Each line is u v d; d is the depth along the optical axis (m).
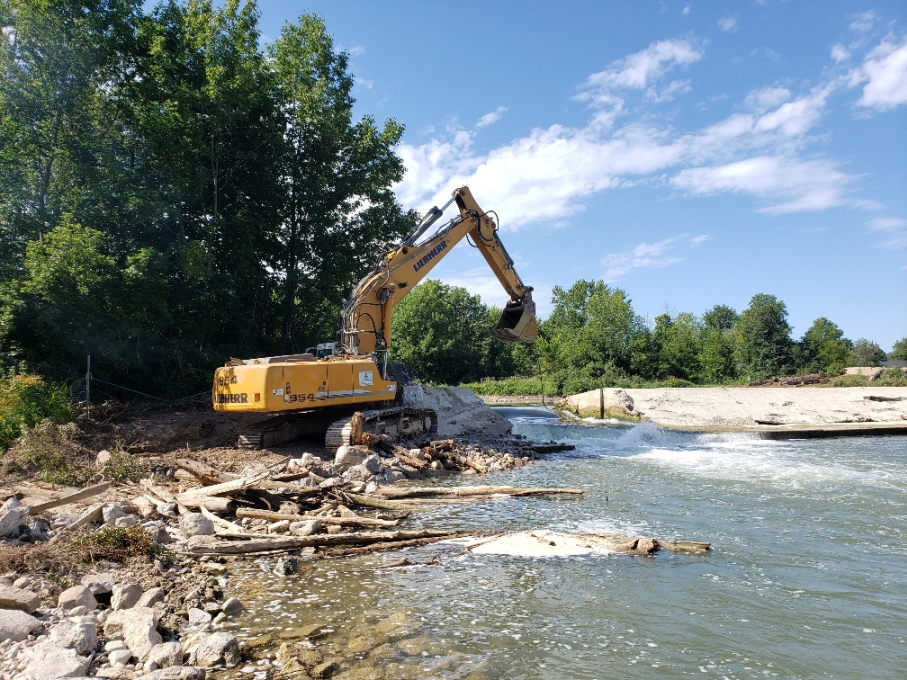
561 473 14.24
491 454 16.22
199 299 20.12
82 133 17.86
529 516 9.80
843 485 12.36
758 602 6.10
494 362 67.69
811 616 5.78
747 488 12.10
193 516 8.25
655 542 7.86
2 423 12.17
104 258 16.08
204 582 6.45
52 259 15.30
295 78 24.58
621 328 49.25
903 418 25.58
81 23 17.39
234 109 20.23
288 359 14.15
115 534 6.94
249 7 22.39
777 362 53.78
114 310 16.86
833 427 23.00
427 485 12.51
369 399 14.80
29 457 10.65
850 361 63.34
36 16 16.66
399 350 59.28
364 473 12.23
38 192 18.28
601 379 45.38
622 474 14.03
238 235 21.16
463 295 71.38
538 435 22.75
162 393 18.84
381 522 8.91
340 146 24.55
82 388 16.52
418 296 59.91
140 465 11.16
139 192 17.91
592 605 6.02
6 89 16.70
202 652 4.71
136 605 5.67
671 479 13.27
